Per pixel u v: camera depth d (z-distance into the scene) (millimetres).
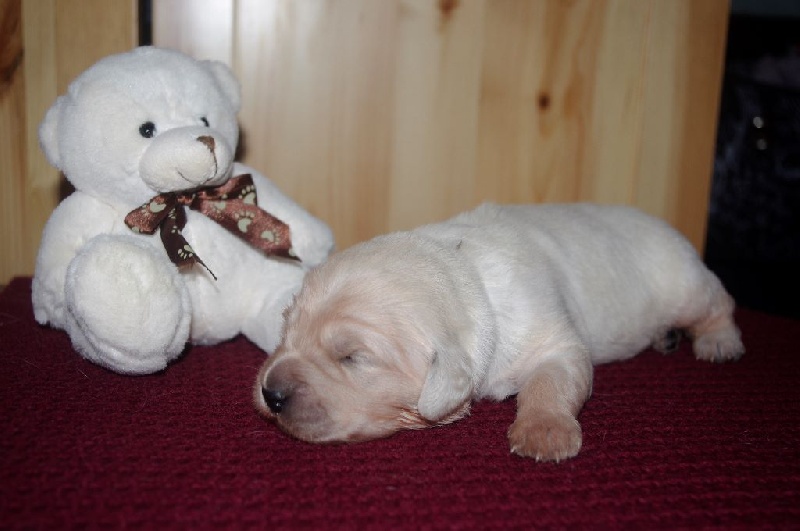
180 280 526
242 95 707
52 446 450
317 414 467
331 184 732
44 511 393
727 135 1031
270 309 568
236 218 559
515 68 743
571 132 762
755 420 523
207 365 578
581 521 406
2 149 710
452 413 495
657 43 759
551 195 770
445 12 724
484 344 497
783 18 1033
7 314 647
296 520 397
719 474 453
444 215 754
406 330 473
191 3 690
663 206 789
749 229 1042
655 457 469
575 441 467
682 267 647
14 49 692
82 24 690
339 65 716
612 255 617
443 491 427
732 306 667
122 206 552
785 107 1031
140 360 514
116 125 527
